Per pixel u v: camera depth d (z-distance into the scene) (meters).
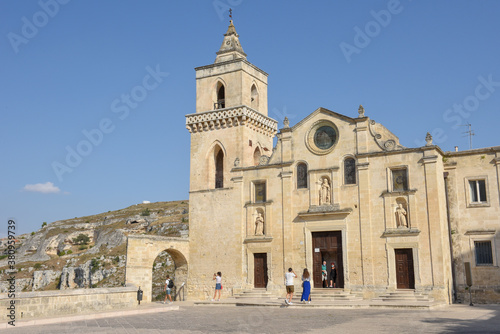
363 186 49.03
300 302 44.22
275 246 52.56
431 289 44.81
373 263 47.56
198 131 60.84
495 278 46.28
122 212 182.62
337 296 46.84
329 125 52.03
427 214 46.03
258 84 63.16
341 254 49.50
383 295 46.06
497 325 26.55
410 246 46.22
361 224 48.53
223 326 27.95
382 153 48.59
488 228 47.22
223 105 62.81
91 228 172.75
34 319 31.30
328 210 50.06
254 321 30.67
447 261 46.19
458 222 48.53
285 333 24.17
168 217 148.75
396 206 47.56
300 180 52.69
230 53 62.38
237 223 55.19
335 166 50.78
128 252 52.75
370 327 26.36
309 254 50.75
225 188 56.84
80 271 129.25
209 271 56.12
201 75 62.28
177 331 25.61
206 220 57.41
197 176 59.62
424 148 46.81
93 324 29.86
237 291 53.75
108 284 118.19
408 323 28.12
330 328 26.14
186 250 57.62
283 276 51.62
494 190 47.53
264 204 53.94
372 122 50.47
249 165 58.62
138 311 37.75
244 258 54.25
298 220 51.88
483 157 48.38
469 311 36.56
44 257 163.00
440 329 24.95
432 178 46.22
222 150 59.12
